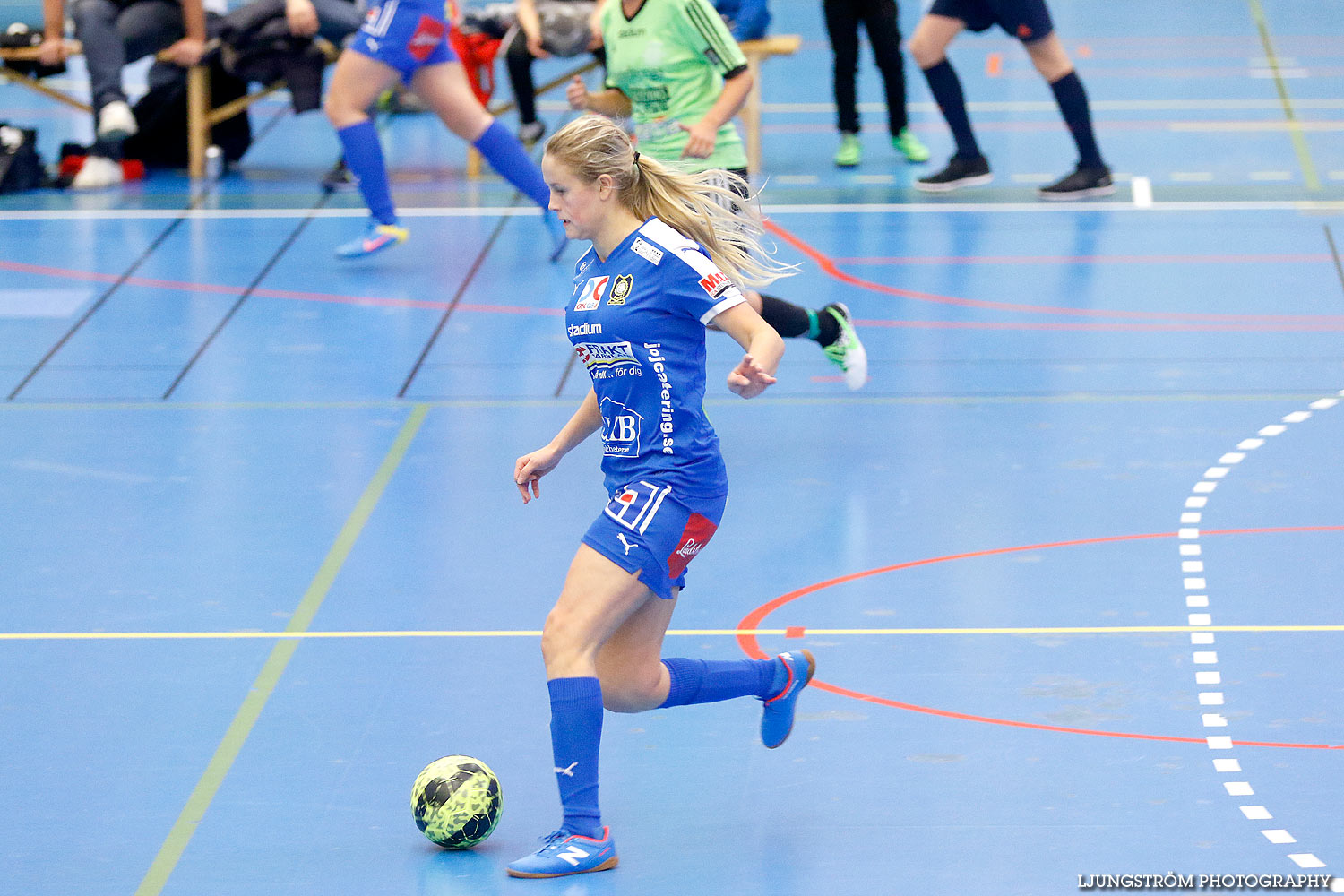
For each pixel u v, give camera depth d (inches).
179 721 438.6
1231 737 415.5
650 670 379.2
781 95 1284.4
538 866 361.4
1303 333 749.3
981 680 449.4
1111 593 502.3
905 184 1031.6
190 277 873.5
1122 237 906.1
